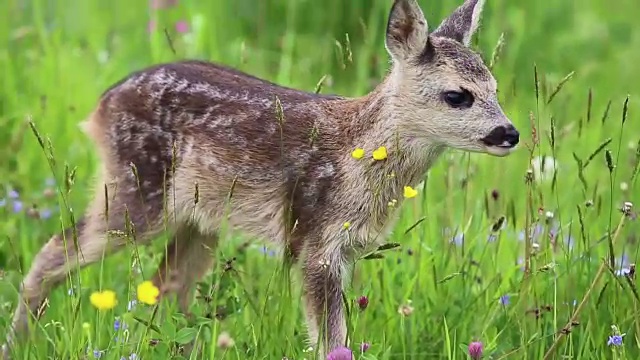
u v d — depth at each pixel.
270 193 10.15
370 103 10.05
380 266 10.70
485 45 17.48
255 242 10.55
